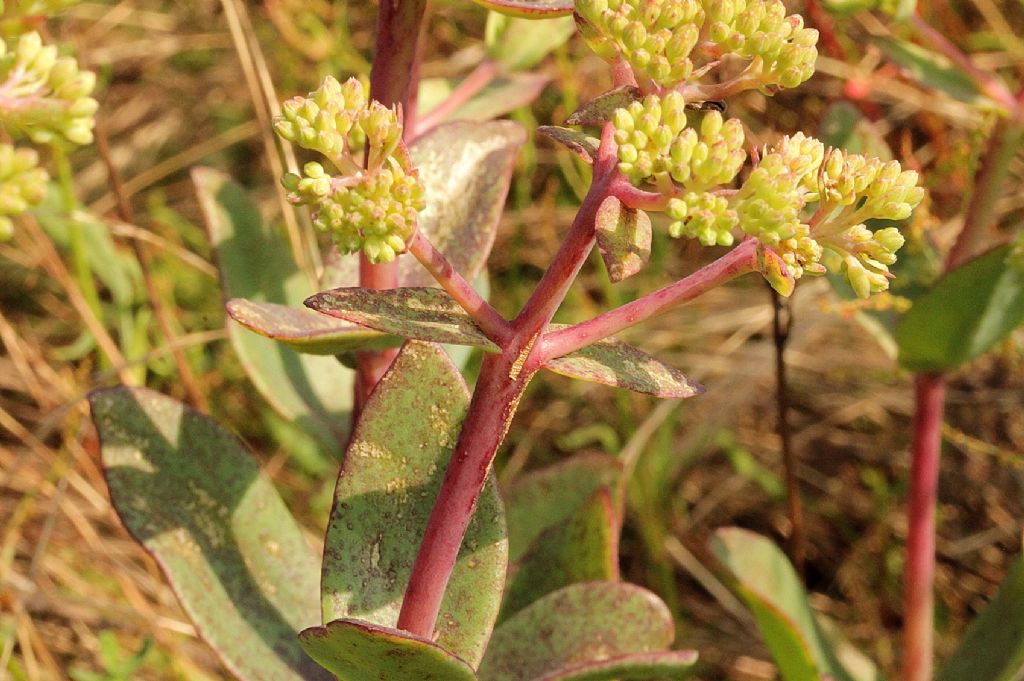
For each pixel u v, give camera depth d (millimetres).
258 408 578
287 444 558
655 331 624
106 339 521
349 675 354
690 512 582
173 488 391
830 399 620
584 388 604
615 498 441
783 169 328
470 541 375
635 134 327
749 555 445
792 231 327
